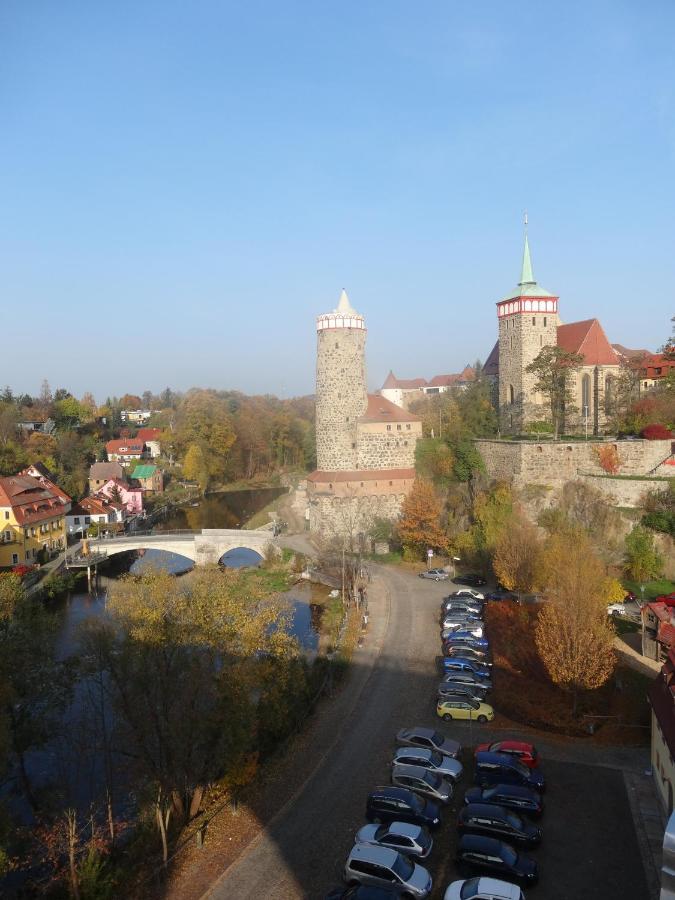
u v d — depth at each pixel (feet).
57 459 469.98
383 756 129.49
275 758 130.52
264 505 478.18
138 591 140.26
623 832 102.73
